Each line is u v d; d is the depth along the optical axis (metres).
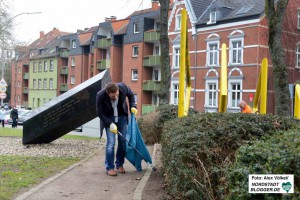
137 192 5.98
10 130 21.91
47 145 11.98
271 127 5.09
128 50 49.16
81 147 11.77
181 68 7.83
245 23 34.12
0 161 8.71
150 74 47.62
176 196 5.09
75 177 7.21
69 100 11.14
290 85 15.05
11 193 5.89
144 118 14.41
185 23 7.77
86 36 62.53
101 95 7.55
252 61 33.53
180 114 7.82
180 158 4.83
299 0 34.97
